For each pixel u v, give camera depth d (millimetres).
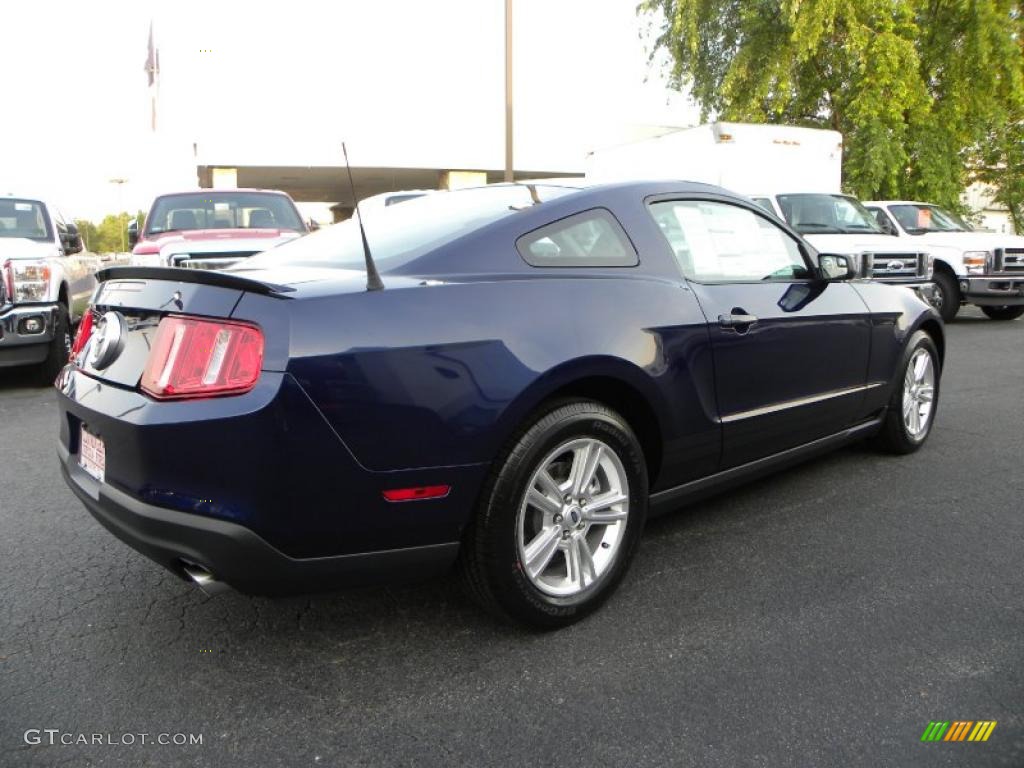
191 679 2492
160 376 2322
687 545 3502
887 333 4336
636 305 2943
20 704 2355
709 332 3168
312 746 2172
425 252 2725
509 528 2555
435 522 2453
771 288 3619
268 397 2186
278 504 2227
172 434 2240
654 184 3385
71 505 4070
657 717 2285
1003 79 17328
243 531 2219
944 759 2105
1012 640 2693
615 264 3043
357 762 2105
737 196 3732
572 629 2787
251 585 2293
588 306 2799
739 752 2135
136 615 2902
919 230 11945
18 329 6887
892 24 16047
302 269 2783
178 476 2258
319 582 2369
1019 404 6195
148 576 3229
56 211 8781
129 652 2648
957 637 2713
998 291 11031
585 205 3074
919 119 17125
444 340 2436
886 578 3162
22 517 3893
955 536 3582
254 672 2531
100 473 2576
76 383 2760
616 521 2883
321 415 2234
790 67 16828
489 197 3277
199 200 8828
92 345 2771
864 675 2488
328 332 2273
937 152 17453
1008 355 8656
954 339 9984
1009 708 2320
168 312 2416
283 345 2219
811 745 2162
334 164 21562
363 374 2291
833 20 16000
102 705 2354
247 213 8805
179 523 2246
